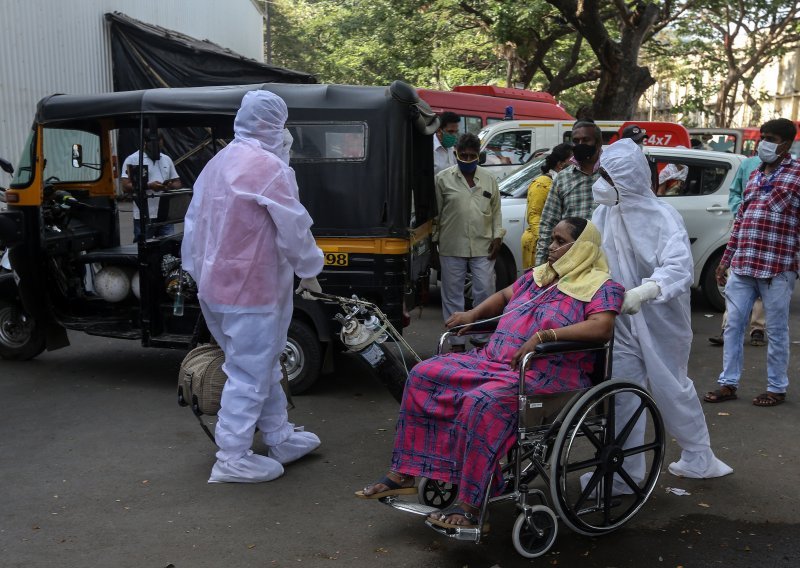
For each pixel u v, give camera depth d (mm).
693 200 8852
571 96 38938
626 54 19094
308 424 5457
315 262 4430
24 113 12789
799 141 23859
